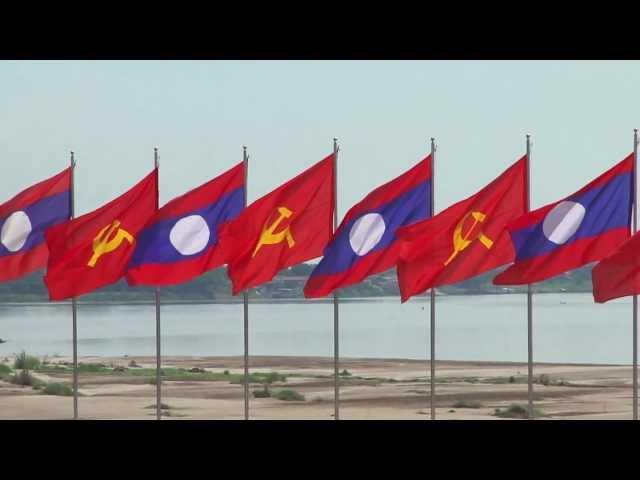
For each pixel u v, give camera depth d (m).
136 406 102.12
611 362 178.62
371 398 109.56
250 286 76.56
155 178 80.44
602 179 71.50
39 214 85.06
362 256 75.00
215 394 114.25
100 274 80.19
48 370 152.25
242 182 78.75
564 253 71.44
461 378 136.50
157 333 79.44
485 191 73.12
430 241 73.06
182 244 78.19
